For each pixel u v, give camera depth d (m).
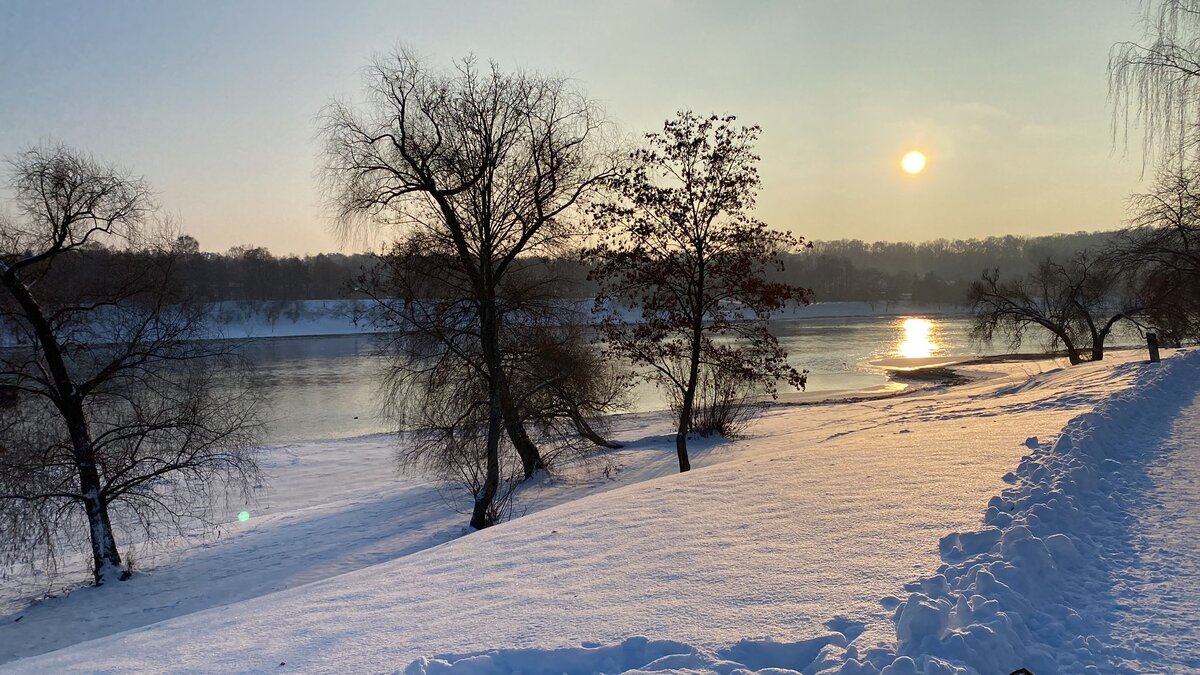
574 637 4.32
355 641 4.88
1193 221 22.05
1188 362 16.64
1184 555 4.84
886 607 4.19
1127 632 3.86
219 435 17.91
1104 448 7.94
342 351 73.62
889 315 138.00
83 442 15.67
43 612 13.41
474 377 19.38
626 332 18.52
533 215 19.09
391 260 18.34
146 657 5.38
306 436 31.72
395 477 23.66
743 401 26.22
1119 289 34.62
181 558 16.17
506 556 6.69
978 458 8.04
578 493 18.03
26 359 15.95
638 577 5.39
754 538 5.99
